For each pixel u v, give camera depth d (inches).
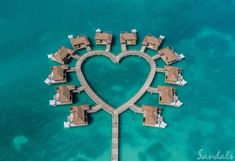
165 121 2301.9
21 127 2276.1
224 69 2588.6
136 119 2298.2
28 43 2714.1
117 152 2155.5
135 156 2170.3
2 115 2330.2
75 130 2258.9
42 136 2239.2
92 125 2277.3
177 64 2588.6
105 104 2336.4
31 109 2356.1
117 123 2260.1
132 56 2581.2
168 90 2352.4
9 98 2411.4
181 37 2768.2
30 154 2170.3
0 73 2541.8
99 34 2623.0
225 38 2775.6
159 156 2174.0
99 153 2176.4
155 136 2245.3
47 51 2659.9
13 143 2209.6
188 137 2251.5
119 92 2429.9
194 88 2469.2
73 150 2187.5
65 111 2340.1
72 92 2385.6
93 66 2546.8
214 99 2427.4
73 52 2549.2
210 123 2319.1
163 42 2723.9
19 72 2544.3
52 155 2167.8
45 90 2439.7
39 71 2541.8
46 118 2313.0
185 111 2353.6
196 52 2672.2
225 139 2253.9
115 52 2591.0
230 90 2480.3
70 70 2481.5
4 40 2738.7
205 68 2583.7
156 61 2549.2
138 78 2496.3
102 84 2466.8
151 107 2284.7
